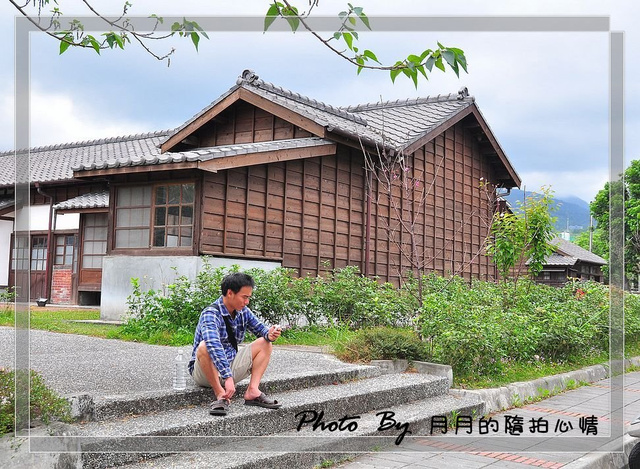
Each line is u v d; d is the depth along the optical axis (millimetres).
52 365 6430
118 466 4062
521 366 8305
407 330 8828
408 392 6418
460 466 4781
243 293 5184
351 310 10742
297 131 12906
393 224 14648
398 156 11641
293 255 12281
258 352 5254
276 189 11969
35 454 3719
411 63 3873
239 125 13773
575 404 7148
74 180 15859
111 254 11430
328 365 7047
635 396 7766
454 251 16766
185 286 9523
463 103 16578
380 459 4945
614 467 5203
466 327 7551
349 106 17344
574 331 9016
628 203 21609
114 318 11156
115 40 4320
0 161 21125
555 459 4996
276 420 5074
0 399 3967
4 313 11688
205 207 10570
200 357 5000
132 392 5023
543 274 26688
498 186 18875
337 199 13312
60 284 16344
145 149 18031
